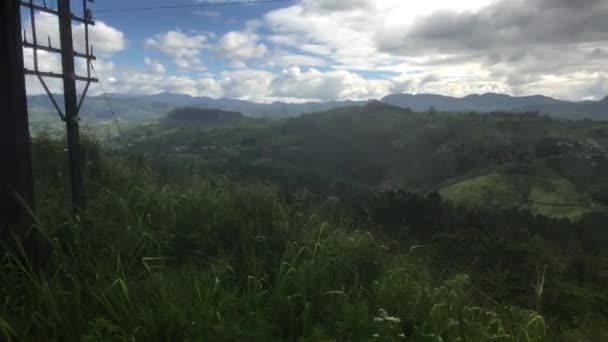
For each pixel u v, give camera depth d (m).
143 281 2.90
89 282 2.92
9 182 3.04
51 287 2.71
